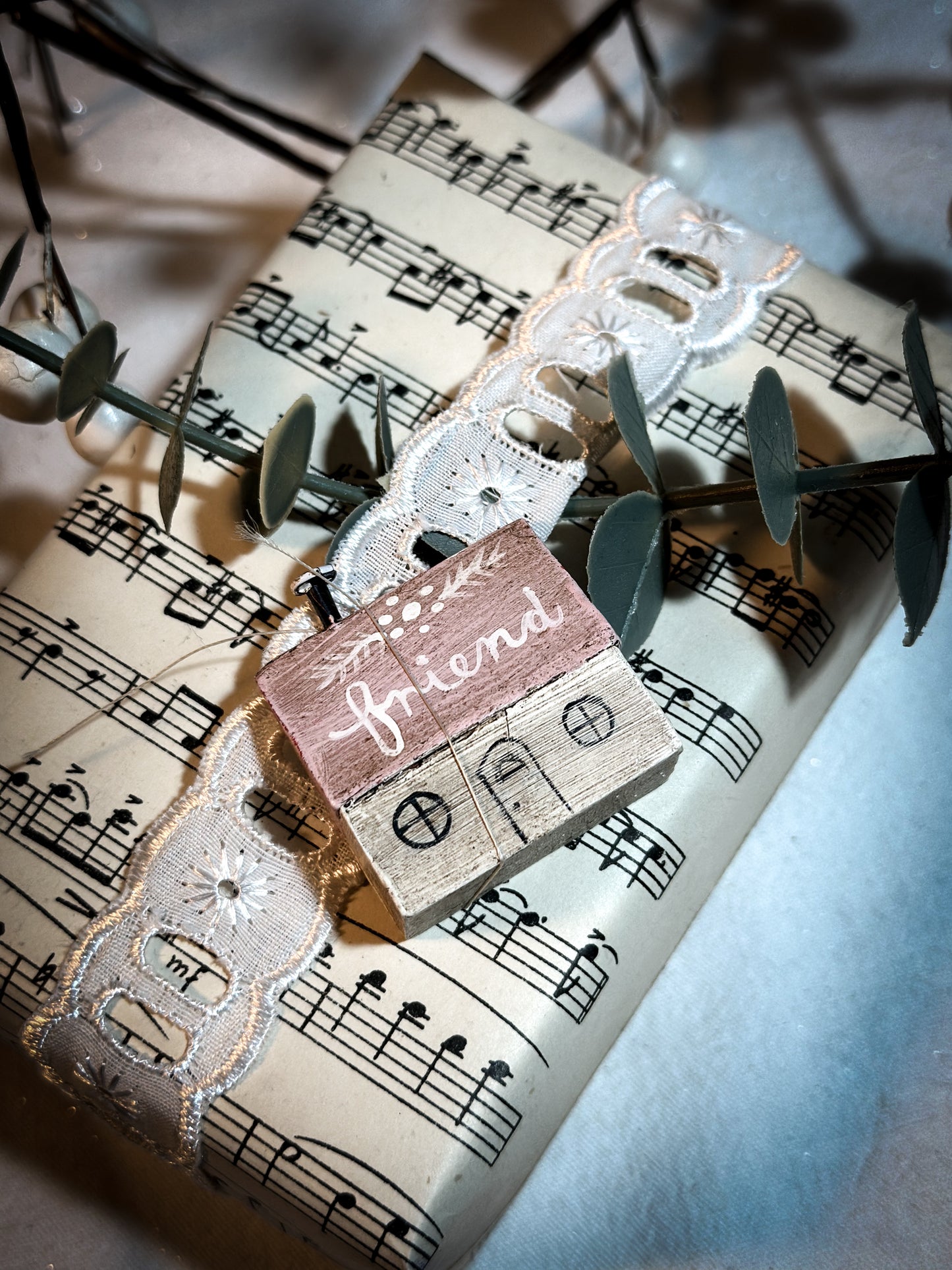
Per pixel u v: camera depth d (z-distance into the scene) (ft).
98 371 0.70
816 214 1.06
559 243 0.85
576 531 0.78
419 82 0.91
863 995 0.84
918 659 0.91
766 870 0.87
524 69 1.14
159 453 0.82
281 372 0.83
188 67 1.14
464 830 0.66
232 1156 0.70
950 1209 0.80
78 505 0.82
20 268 1.07
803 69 1.10
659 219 0.84
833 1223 0.80
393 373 0.83
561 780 0.66
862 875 0.87
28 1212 0.83
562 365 0.80
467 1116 0.69
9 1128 0.85
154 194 1.10
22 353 0.71
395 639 0.68
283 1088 0.70
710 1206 0.81
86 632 0.78
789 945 0.86
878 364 0.82
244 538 0.77
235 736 0.73
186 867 0.72
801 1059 0.83
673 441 0.80
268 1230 0.82
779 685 0.76
